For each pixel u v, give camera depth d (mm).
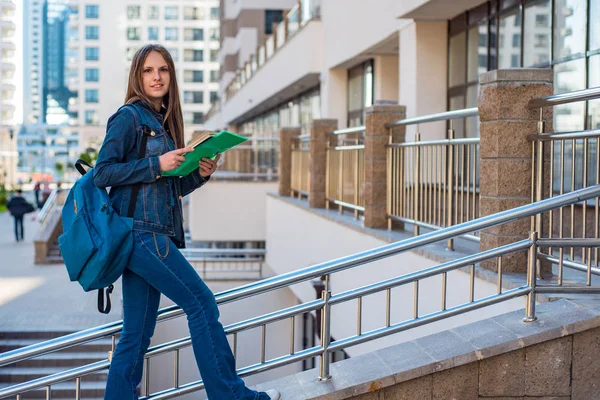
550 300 4164
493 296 4051
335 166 9875
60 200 25062
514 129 4711
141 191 3398
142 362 3613
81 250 3283
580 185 7258
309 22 17984
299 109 23406
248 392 3605
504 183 4730
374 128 7422
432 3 10383
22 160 116688
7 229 30797
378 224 7500
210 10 97188
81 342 3836
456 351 3795
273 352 17406
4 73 74125
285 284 3938
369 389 3773
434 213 6055
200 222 19656
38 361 12773
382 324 6770
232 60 45094
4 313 14469
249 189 19734
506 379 3811
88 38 97125
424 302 5711
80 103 97250
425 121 6203
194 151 3338
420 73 11656
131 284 3518
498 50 9906
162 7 96500
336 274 8609
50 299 15883
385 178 7504
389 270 6637
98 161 3355
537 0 8766
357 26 14867
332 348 3980
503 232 4711
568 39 8078
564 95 4258
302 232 11219
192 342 3521
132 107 3451
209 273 18266
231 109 37000
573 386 3807
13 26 74562
